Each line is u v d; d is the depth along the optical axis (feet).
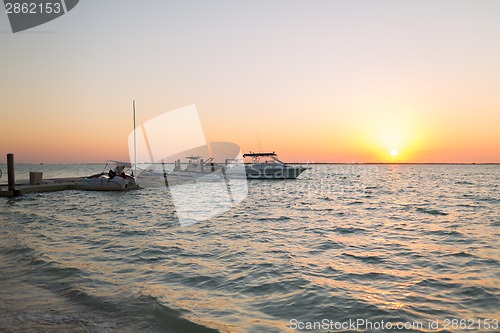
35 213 58.39
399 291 21.36
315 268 26.50
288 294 20.75
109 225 46.88
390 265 27.53
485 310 18.29
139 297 19.45
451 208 70.03
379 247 34.19
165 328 15.76
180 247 33.45
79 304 18.43
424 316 17.53
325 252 31.96
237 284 22.53
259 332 15.55
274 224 49.08
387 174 324.80
